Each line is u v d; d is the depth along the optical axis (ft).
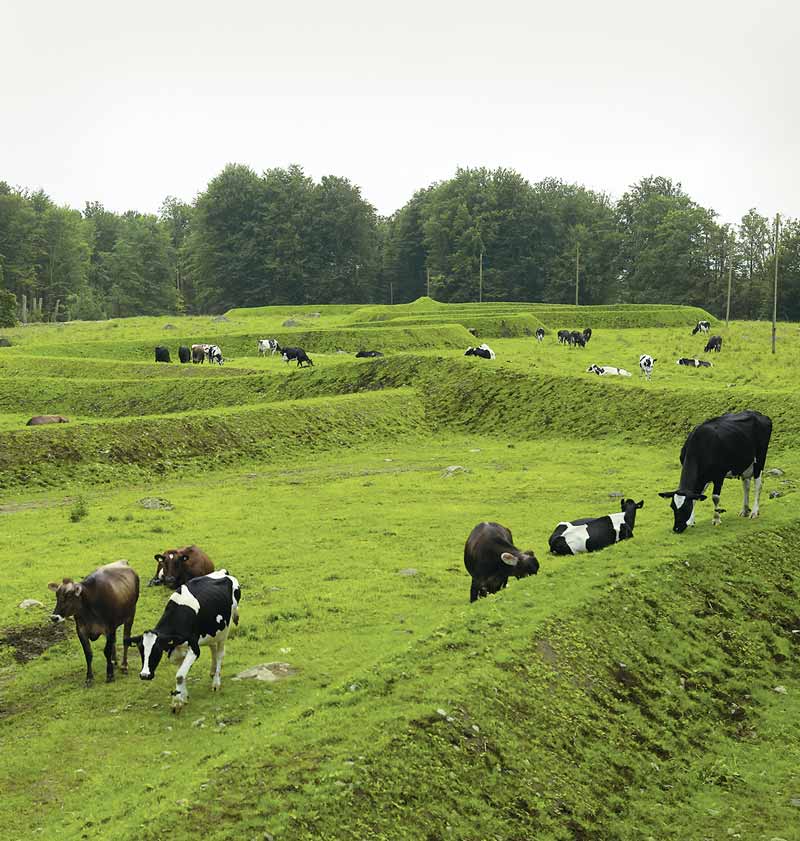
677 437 133.59
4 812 37.81
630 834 39.42
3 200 488.44
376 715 41.68
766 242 526.57
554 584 59.67
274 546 83.56
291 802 35.14
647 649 53.93
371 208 542.57
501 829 37.19
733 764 46.11
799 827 40.57
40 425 131.23
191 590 47.55
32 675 53.42
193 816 34.22
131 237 570.05
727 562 66.18
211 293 524.93
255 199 529.04
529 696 45.75
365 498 106.01
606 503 97.76
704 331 291.58
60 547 83.25
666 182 595.47
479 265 514.27
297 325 319.68
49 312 516.73
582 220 565.94
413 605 64.44
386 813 35.88
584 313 343.87
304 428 148.05
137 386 188.75
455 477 117.39
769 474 104.01
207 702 48.06
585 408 150.20
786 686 54.85
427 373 180.14
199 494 111.45
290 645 56.70
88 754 42.68
